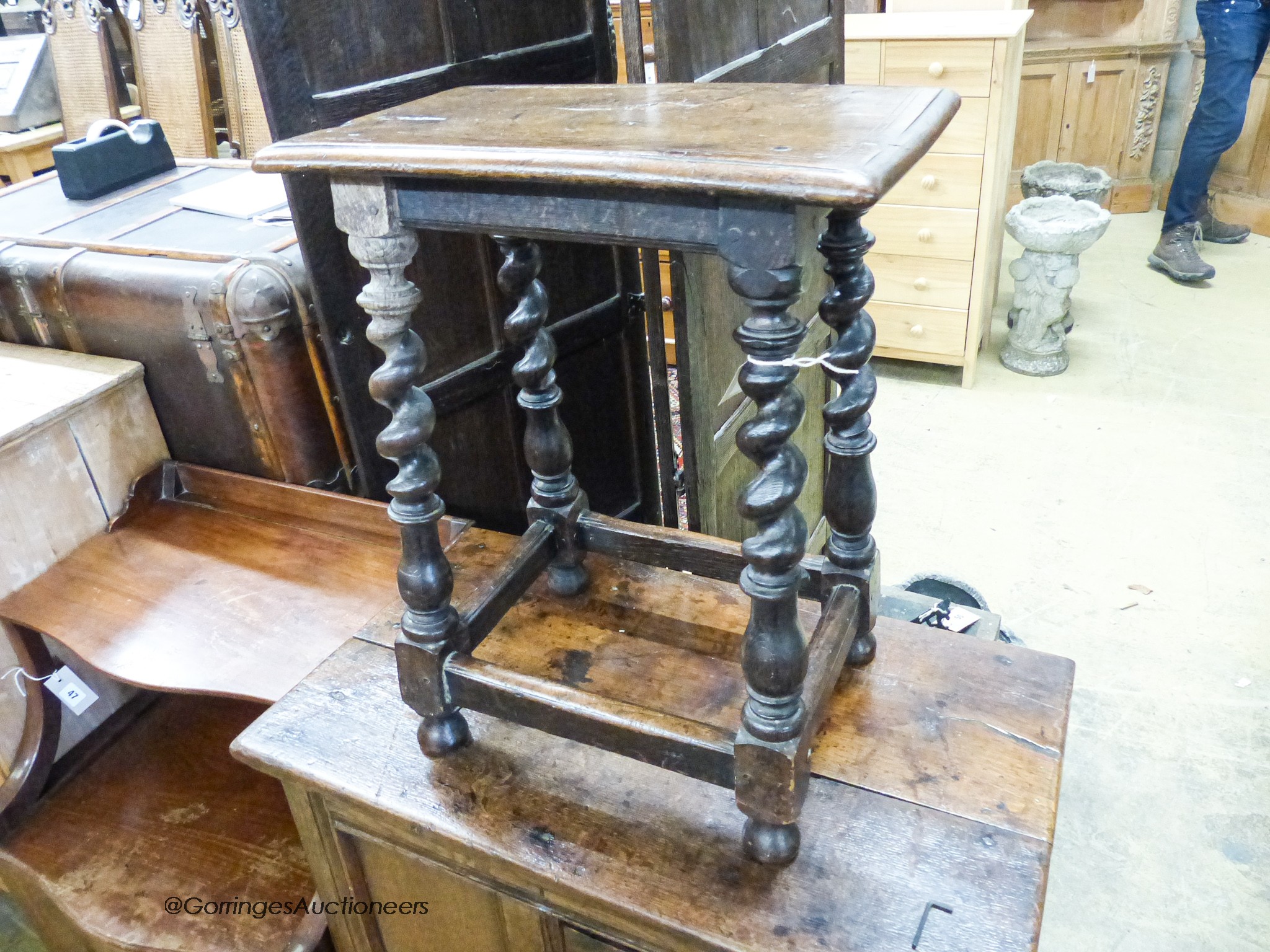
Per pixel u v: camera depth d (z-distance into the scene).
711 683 1.07
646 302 1.38
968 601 1.81
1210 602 2.04
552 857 0.89
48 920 1.45
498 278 1.12
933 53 2.51
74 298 1.48
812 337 1.73
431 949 1.12
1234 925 1.42
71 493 1.42
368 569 1.35
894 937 0.80
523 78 1.46
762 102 0.85
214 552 1.42
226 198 1.71
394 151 0.77
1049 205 2.97
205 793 1.49
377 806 0.96
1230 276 3.57
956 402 2.90
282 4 1.10
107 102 2.55
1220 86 3.23
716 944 0.81
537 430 1.14
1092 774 1.67
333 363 1.29
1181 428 2.66
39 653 1.43
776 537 0.73
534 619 1.19
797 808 0.82
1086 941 1.41
